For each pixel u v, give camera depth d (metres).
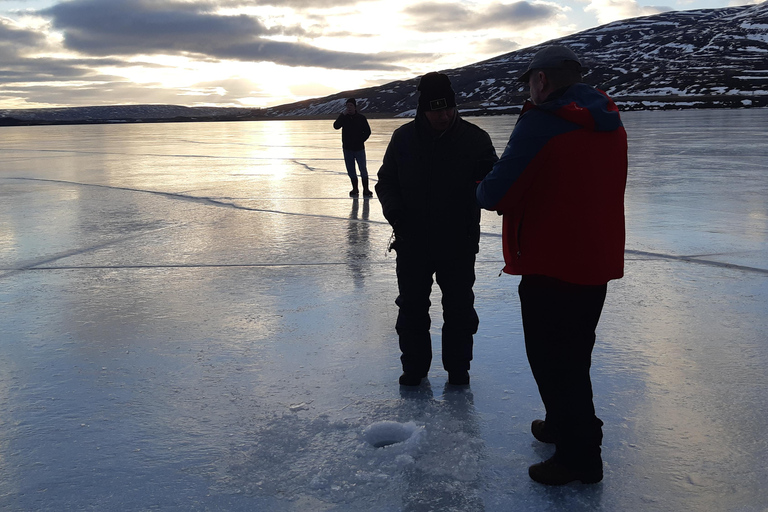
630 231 6.41
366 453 2.42
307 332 3.77
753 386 2.95
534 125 2.12
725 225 6.61
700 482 2.22
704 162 12.82
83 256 5.70
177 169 13.85
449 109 2.81
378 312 4.11
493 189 2.15
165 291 4.62
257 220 7.42
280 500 2.14
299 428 2.62
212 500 2.15
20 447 2.51
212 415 2.76
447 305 3.01
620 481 2.24
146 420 2.72
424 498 2.15
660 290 4.45
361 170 9.26
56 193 9.93
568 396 2.21
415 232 2.95
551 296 2.20
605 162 2.12
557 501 2.13
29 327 3.89
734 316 3.90
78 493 2.20
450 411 2.77
